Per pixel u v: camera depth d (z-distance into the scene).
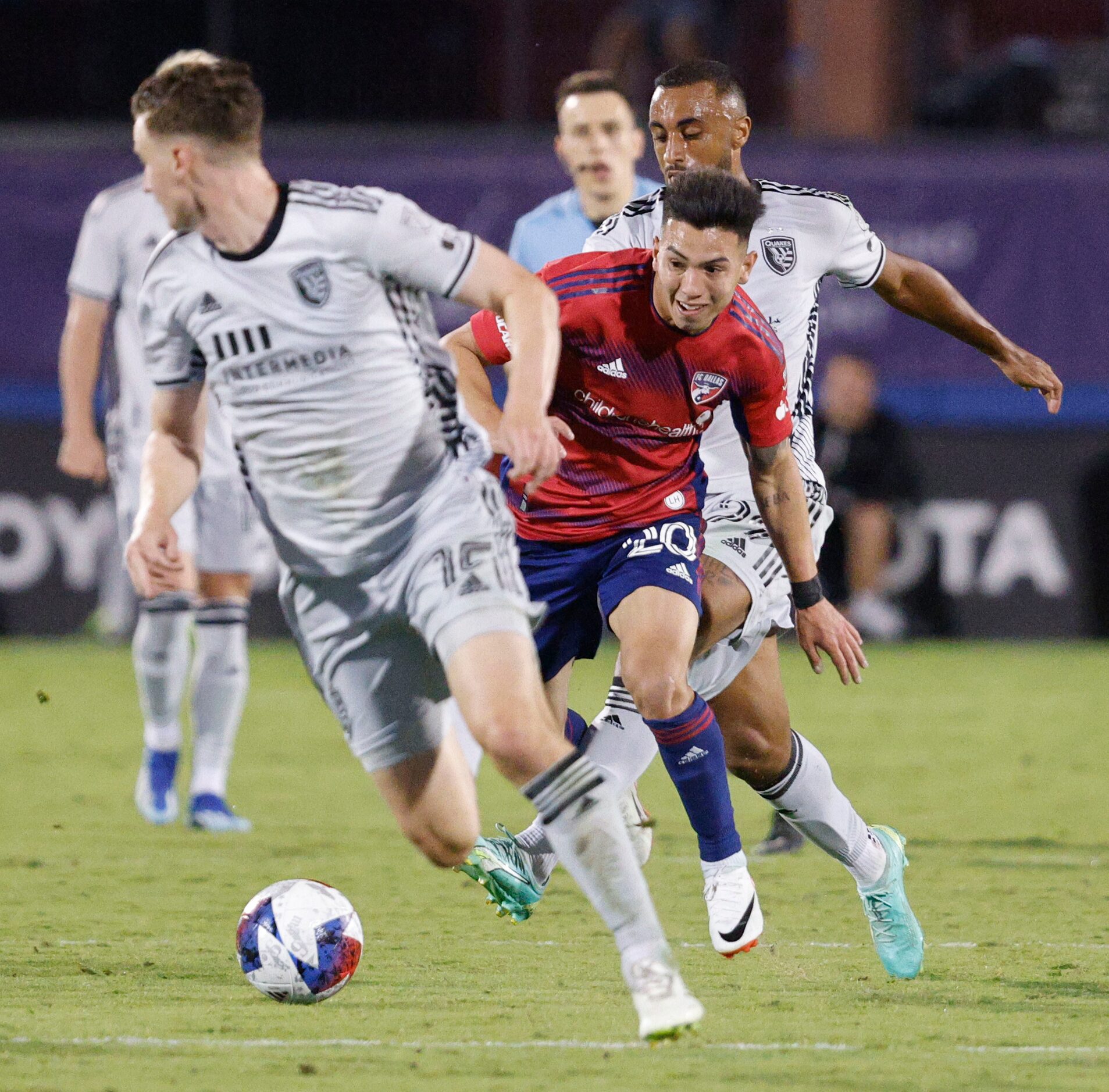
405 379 13.62
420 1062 13.02
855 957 17.53
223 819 26.06
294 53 56.12
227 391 13.72
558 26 56.34
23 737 35.84
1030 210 50.06
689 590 16.44
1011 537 51.16
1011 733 37.03
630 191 25.75
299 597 14.34
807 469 18.56
